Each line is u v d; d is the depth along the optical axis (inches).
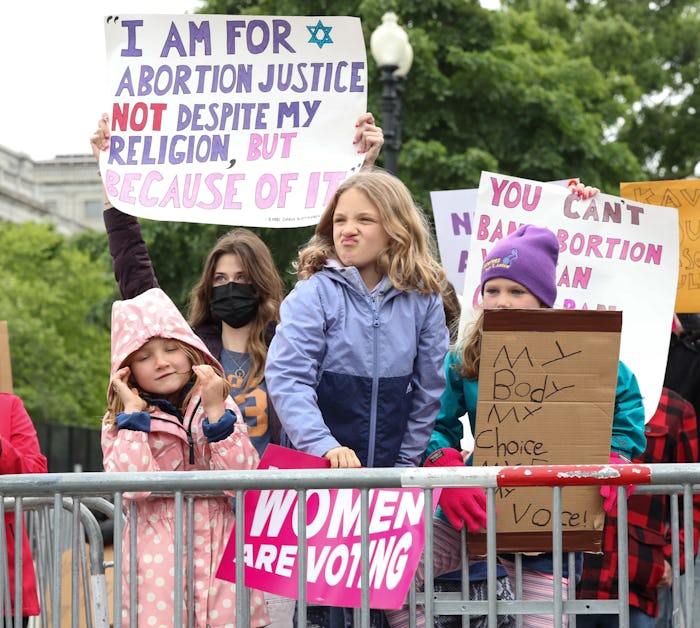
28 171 4534.9
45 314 2723.9
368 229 303.4
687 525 267.7
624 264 382.0
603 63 2271.2
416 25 1675.7
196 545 298.8
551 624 311.4
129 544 296.0
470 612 280.7
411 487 261.9
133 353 311.7
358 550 267.6
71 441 2094.0
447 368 328.8
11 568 364.8
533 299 313.3
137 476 267.6
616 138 2361.0
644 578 389.7
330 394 300.7
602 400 282.4
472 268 375.6
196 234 1512.1
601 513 289.0
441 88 1590.8
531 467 262.2
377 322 301.7
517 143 1628.9
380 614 303.7
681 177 2460.6
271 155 367.6
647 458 404.2
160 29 371.6
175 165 366.9
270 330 364.8
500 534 287.9
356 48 370.0
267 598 340.8
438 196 498.0
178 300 1525.6
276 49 370.6
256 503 273.0
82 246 2034.9
